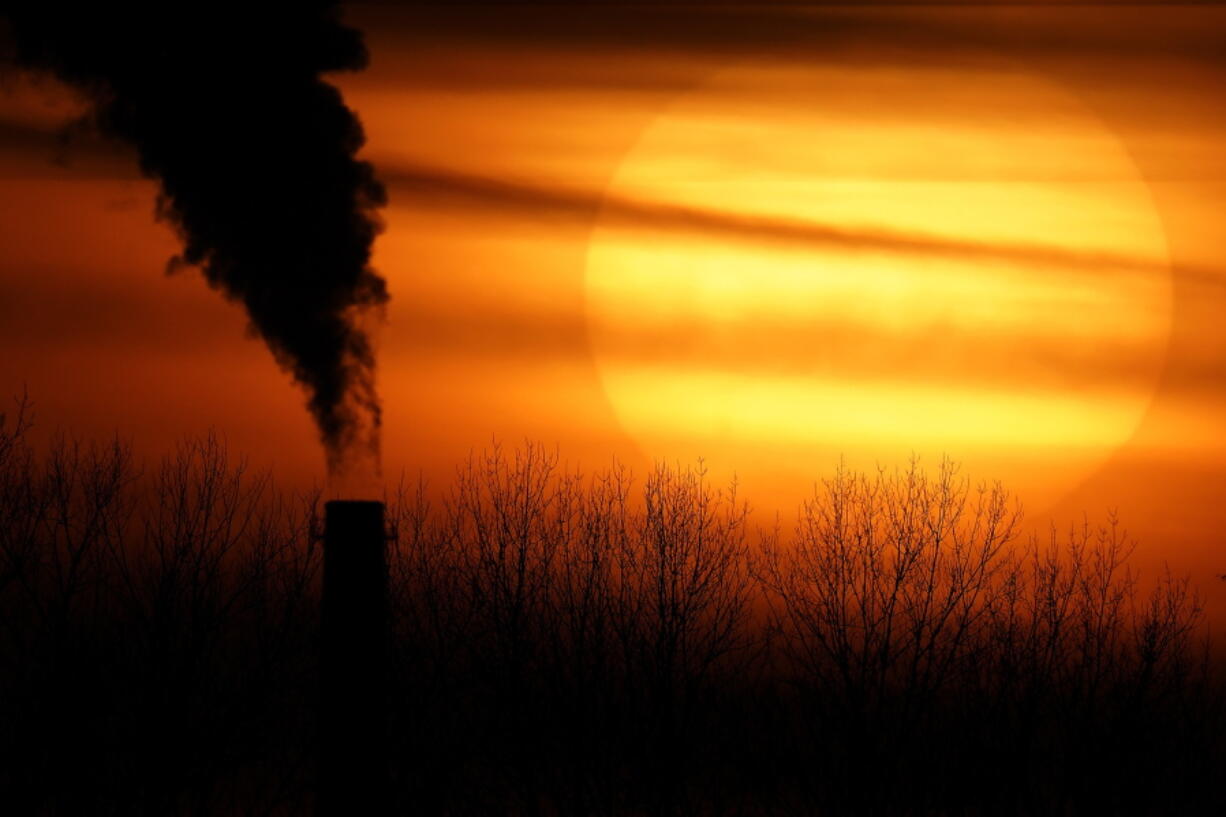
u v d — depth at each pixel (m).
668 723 77.88
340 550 69.06
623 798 77.19
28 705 73.69
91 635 74.81
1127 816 74.44
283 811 72.00
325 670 68.44
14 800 72.62
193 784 73.12
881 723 77.50
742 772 77.31
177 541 76.06
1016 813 75.62
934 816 76.19
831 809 76.31
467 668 78.12
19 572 74.88
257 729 73.81
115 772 73.56
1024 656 78.25
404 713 75.44
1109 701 76.38
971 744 76.69
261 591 75.94
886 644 79.06
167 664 74.00
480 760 77.25
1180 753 75.06
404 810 75.00
